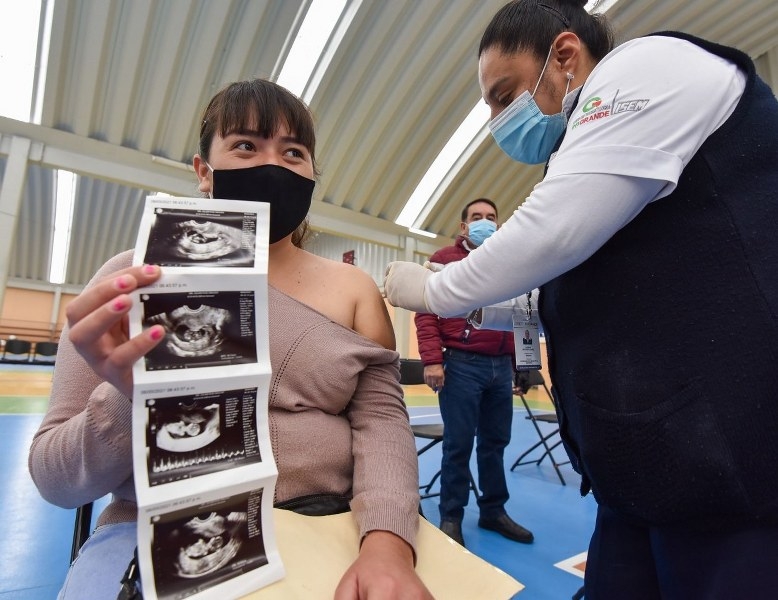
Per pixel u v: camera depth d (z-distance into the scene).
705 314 0.58
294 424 0.72
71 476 0.56
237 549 0.47
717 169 0.58
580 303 0.71
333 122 6.55
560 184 0.60
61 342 0.70
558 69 0.83
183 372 0.44
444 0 5.31
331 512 0.68
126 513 0.68
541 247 0.61
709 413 0.57
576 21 0.82
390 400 0.81
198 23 4.98
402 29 5.61
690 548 0.63
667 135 0.57
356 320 0.86
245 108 0.80
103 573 0.57
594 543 0.88
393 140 7.12
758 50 5.62
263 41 5.36
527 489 2.87
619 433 0.65
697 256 0.59
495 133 1.00
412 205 8.63
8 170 5.48
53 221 11.27
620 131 0.58
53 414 0.62
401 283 0.94
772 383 0.54
